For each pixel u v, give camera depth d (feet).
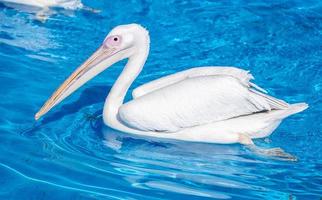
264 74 29.66
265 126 24.16
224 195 21.56
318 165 23.43
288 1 36.88
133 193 21.43
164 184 22.02
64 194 21.16
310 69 30.12
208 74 24.72
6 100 26.37
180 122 23.82
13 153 23.16
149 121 23.85
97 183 21.86
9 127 24.68
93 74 24.99
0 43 30.99
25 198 20.88
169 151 23.98
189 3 36.45
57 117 25.76
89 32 32.83
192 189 21.80
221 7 36.04
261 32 33.40
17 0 34.86
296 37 32.94
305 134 25.21
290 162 23.48
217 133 24.04
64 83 24.56
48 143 23.94
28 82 27.89
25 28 32.65
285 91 28.35
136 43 25.02
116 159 23.32
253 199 21.44
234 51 31.60
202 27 33.78
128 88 25.73
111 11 35.24
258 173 22.89
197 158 23.62
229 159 23.58
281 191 21.95
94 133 24.82
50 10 34.71
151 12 35.29
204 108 23.71
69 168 22.58
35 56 30.14
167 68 29.96
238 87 23.72
